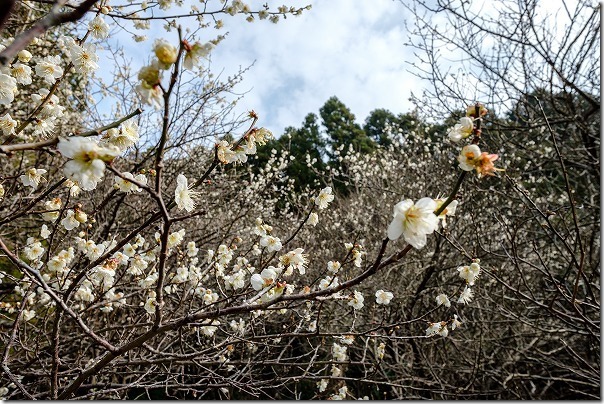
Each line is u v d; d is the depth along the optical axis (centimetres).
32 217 372
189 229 495
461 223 582
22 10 333
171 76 106
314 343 501
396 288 546
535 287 548
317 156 1391
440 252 533
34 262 242
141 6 273
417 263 605
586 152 530
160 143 114
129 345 154
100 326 355
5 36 300
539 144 590
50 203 214
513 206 582
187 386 272
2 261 347
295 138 1416
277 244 243
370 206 673
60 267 215
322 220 651
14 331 212
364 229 607
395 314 507
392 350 515
